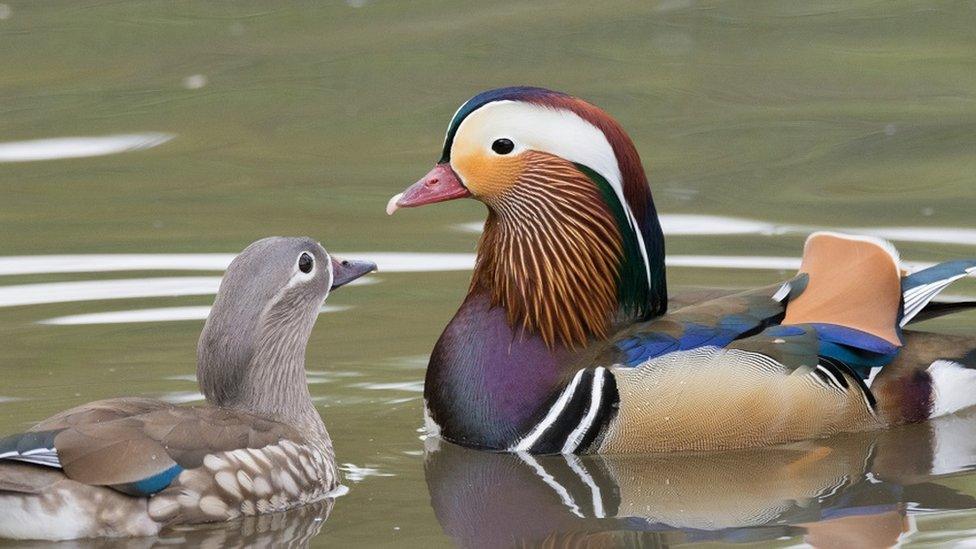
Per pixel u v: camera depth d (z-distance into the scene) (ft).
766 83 74.69
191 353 48.29
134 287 54.19
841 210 61.31
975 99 72.28
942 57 76.54
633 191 45.32
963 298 53.11
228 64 77.97
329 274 42.14
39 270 55.77
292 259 41.19
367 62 77.51
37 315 51.62
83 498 35.04
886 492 40.01
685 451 43.70
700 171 65.92
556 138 44.68
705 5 83.76
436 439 44.68
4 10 84.12
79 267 56.13
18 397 44.50
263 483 37.78
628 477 41.81
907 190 63.57
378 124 71.97
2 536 35.14
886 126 69.87
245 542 36.22
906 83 74.18
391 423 45.32
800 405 43.96
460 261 57.52
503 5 84.64
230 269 41.09
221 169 67.62
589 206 44.96
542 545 36.70
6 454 34.22
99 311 51.98
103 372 46.62
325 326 51.83
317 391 46.98
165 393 44.86
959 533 36.81
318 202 63.62
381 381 47.67
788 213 61.31
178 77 76.79
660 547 36.50
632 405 43.21
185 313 51.78
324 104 74.13
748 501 39.70
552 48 78.64
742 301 45.62
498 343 44.73
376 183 65.82
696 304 46.34
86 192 64.69
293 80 76.07
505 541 36.88
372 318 52.44
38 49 79.66
